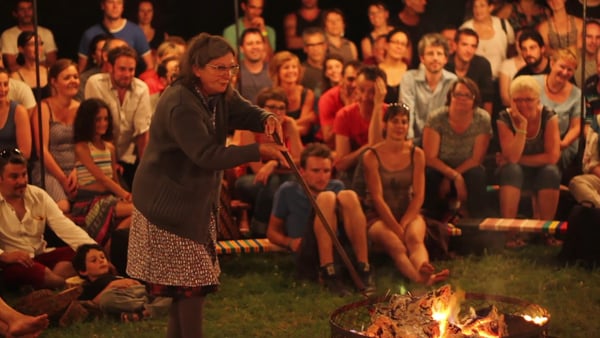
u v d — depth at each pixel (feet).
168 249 19.25
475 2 36.65
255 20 38.06
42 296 26.30
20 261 29.19
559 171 36.11
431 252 33.04
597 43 35.63
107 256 31.27
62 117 34.30
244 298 28.73
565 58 35.91
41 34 34.68
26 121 34.12
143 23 36.58
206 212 19.52
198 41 19.11
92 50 35.32
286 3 38.14
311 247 30.37
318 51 37.88
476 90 36.04
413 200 31.81
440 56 36.58
